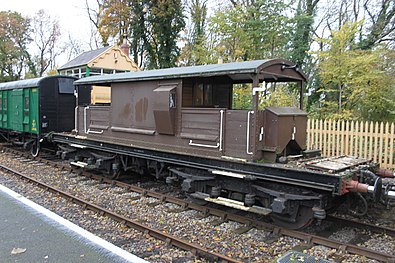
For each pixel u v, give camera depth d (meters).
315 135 10.87
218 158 6.05
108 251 4.73
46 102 12.25
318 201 5.20
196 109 6.54
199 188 6.77
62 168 10.83
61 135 10.79
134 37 26.94
